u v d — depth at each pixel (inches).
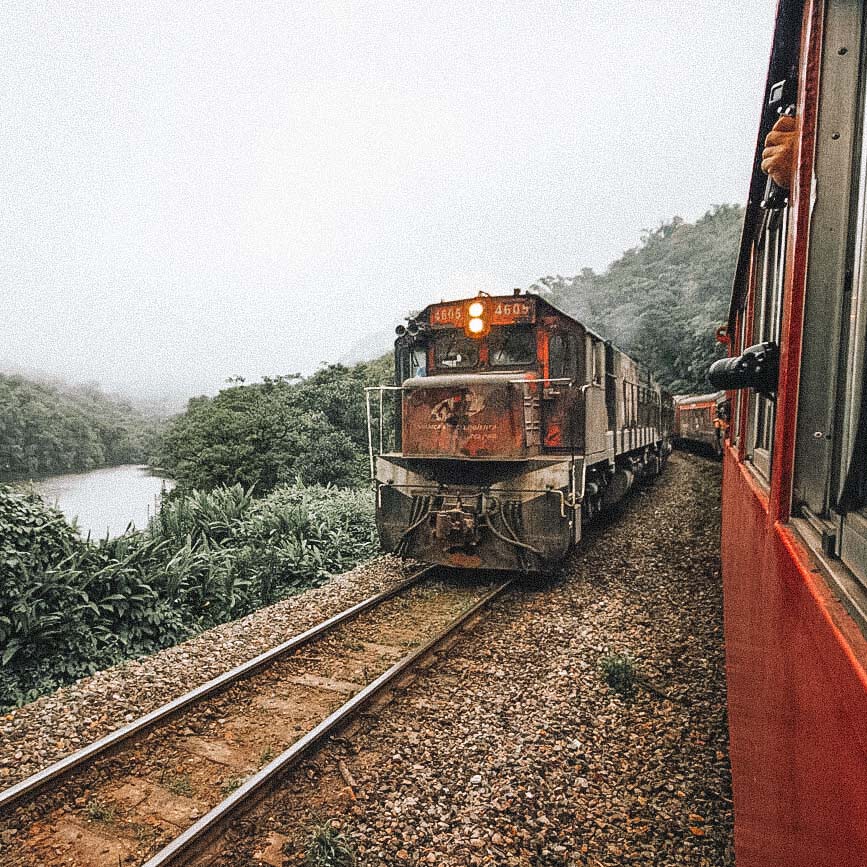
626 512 482.3
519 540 286.8
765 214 121.6
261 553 384.5
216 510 450.9
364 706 182.4
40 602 263.3
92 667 259.3
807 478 64.6
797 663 53.8
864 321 50.4
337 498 525.3
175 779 152.4
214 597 335.9
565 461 277.7
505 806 139.5
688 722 174.1
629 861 125.6
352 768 154.7
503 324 313.3
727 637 166.6
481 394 285.3
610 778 150.9
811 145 60.6
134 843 131.6
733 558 155.2
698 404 1007.6
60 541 294.5
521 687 194.7
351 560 399.5
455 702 186.1
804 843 49.3
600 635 232.5
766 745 71.8
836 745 39.8
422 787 146.3
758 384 79.4
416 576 306.0
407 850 127.6
